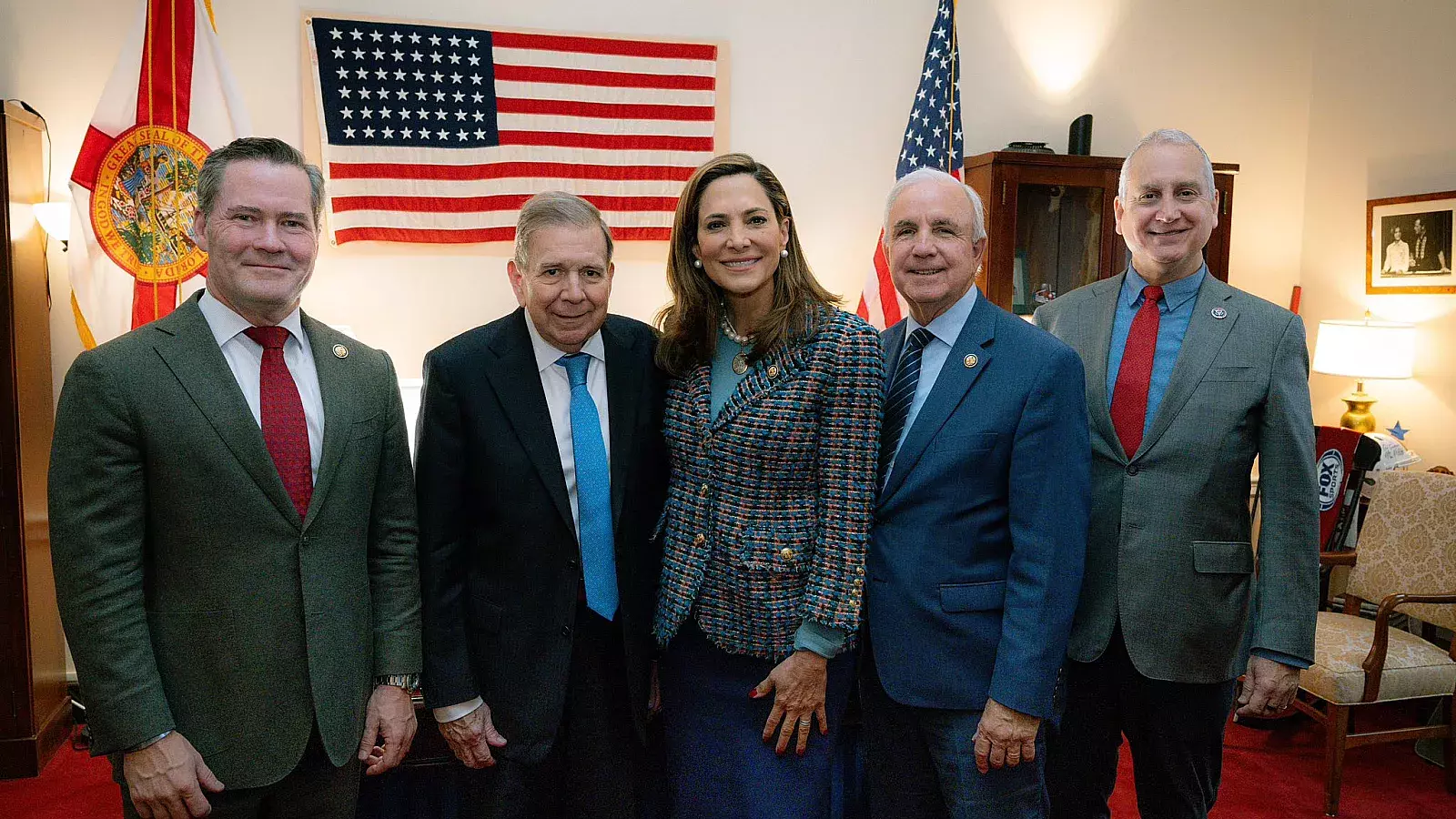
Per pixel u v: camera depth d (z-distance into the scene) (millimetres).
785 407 1506
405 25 3576
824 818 1627
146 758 1351
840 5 4008
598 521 1647
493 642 1620
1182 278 1854
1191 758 1803
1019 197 3779
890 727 1693
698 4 3879
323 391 1503
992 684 1518
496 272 3775
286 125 3562
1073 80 4273
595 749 1668
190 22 3230
